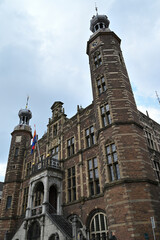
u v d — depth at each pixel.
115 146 18.19
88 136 24.86
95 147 23.03
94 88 24.28
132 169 16.64
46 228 20.53
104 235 18.41
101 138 19.95
